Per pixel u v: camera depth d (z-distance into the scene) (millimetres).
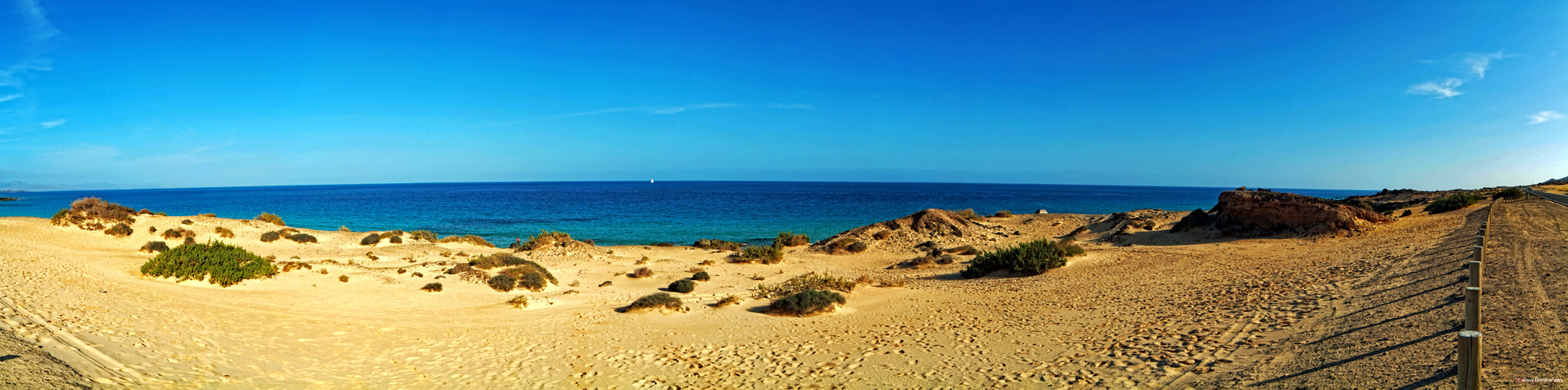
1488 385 6211
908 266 31547
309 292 18312
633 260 33719
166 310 12445
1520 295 10094
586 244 39312
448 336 13281
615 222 69125
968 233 41281
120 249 27016
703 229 59906
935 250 34281
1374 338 8688
